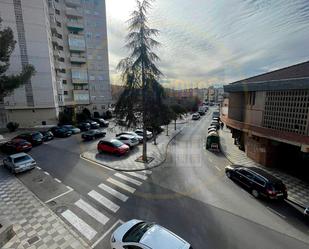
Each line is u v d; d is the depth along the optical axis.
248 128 18.62
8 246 8.10
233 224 9.63
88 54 51.34
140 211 10.62
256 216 10.31
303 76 14.57
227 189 13.30
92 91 53.09
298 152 16.09
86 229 9.16
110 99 55.94
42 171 16.25
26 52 35.78
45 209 10.77
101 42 52.69
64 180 14.55
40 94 38.09
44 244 8.23
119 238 7.43
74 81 49.56
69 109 45.16
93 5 50.50
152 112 17.09
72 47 48.31
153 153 21.44
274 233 9.05
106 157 19.92
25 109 37.91
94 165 17.73
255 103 18.44
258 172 12.77
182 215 10.30
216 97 117.88
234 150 23.33
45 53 37.53
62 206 11.07
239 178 13.78
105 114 51.56
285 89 14.49
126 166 17.34
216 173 16.17
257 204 11.47
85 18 49.88
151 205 11.23
